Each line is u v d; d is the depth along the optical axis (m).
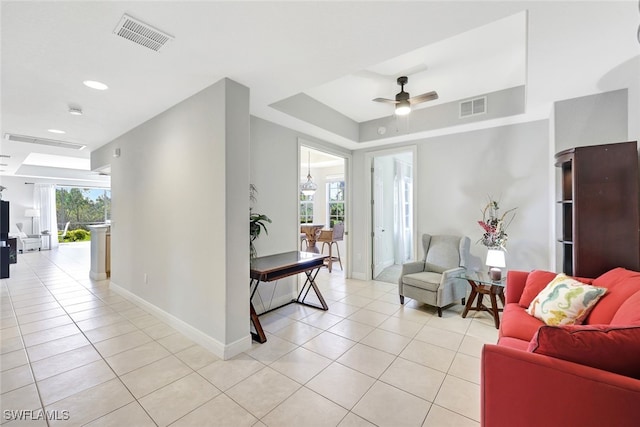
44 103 2.89
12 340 2.68
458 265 3.69
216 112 2.45
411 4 1.56
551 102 3.00
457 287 3.51
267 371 2.17
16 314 3.34
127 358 2.36
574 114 2.89
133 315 3.30
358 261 5.14
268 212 3.57
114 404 1.80
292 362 2.30
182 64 2.18
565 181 2.68
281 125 3.74
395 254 6.44
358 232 5.14
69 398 1.86
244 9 1.58
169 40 1.87
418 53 2.68
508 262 3.70
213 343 2.45
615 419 1.02
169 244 3.01
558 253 3.09
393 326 3.01
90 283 4.76
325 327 2.99
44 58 2.06
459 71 3.02
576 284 1.94
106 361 2.31
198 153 2.63
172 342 2.64
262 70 2.28
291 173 3.91
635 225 2.15
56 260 7.21
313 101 3.75
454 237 3.88
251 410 1.75
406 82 3.23
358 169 5.12
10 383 2.02
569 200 2.59
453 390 1.94
